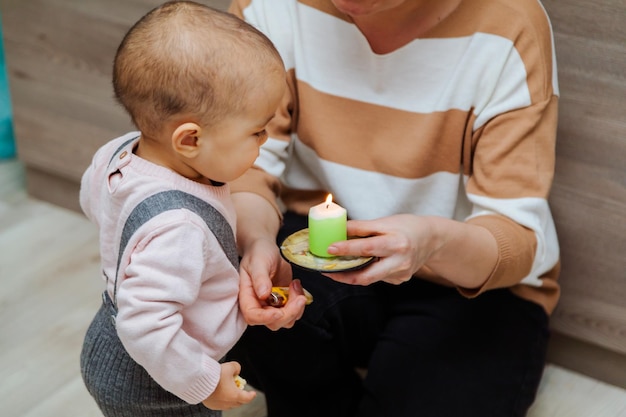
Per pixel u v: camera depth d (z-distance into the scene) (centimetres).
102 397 119
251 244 129
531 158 134
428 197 144
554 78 137
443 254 125
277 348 140
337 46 141
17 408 159
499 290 147
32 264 199
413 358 140
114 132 203
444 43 135
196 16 107
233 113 106
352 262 112
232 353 148
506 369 139
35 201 225
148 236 103
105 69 197
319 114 144
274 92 109
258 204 140
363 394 146
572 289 166
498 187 135
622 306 161
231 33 107
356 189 144
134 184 108
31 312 184
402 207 144
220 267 111
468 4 133
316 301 139
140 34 107
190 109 105
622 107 149
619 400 166
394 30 135
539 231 135
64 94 206
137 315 102
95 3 192
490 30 133
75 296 189
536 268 140
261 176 144
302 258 114
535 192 134
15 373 167
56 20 199
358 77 141
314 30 142
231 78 105
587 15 147
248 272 123
